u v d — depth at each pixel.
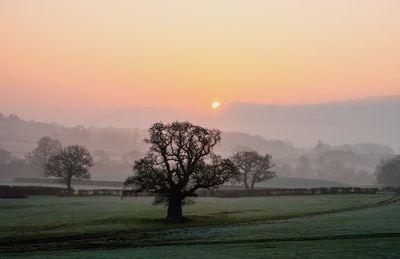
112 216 83.31
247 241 49.62
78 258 40.25
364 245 41.16
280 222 70.31
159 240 55.12
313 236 50.16
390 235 47.97
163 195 79.12
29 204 108.94
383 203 110.25
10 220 76.75
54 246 52.44
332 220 68.56
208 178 79.38
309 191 147.12
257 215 86.12
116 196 140.38
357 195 139.12
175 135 79.50
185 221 76.94
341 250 38.88
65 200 122.50
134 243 53.28
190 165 79.69
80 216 83.19
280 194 147.88
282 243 45.94
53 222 74.00
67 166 146.38
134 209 97.88
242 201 123.75
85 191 143.25
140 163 79.75
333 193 146.38
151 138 79.69
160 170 79.94
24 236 59.91
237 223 73.56
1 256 44.19
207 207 104.88
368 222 62.34
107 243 53.97
